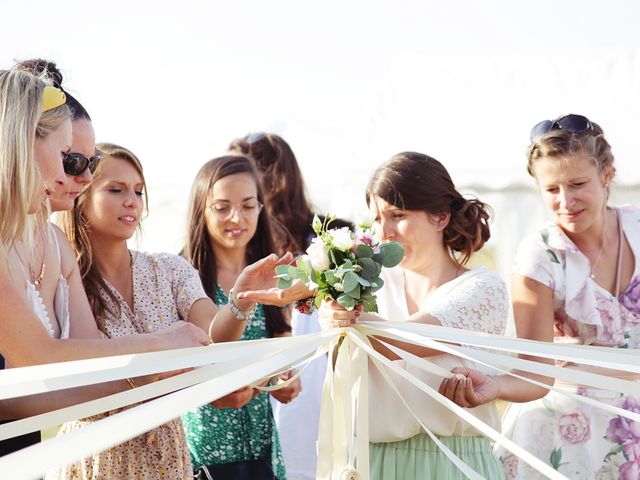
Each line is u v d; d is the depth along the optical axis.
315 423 4.11
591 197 3.13
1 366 2.21
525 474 3.19
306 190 5.02
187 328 2.35
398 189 2.88
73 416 1.91
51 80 2.38
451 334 2.41
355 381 2.47
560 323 3.31
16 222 2.06
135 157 3.01
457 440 2.77
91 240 2.94
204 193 3.85
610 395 3.17
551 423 3.19
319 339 2.32
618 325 3.22
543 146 3.16
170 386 2.03
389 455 2.80
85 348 2.16
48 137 2.21
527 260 3.24
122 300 2.92
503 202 8.58
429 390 2.20
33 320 2.11
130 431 1.56
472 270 2.95
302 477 4.05
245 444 3.31
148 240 9.24
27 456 1.43
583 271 3.21
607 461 3.16
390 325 2.48
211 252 3.88
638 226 3.30
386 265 2.42
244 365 2.11
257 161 4.89
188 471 2.71
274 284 2.83
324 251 2.38
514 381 2.96
